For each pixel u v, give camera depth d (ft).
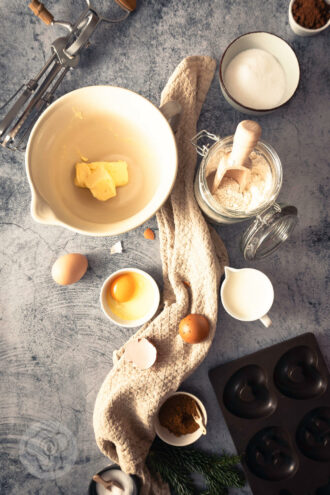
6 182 2.70
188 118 2.59
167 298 2.70
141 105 2.27
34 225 2.72
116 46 2.67
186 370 2.60
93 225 2.26
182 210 2.60
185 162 2.61
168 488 2.77
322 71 2.70
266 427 2.74
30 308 2.74
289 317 2.77
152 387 2.60
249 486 2.77
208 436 2.77
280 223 2.45
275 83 2.59
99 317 2.75
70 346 2.75
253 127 2.00
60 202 2.30
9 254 2.72
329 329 2.77
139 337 2.60
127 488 2.67
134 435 2.69
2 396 2.76
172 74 2.62
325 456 2.76
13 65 2.67
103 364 2.76
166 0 2.66
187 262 2.63
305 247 2.76
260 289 2.64
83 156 2.48
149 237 2.72
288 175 2.72
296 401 2.76
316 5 2.57
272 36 2.53
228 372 2.72
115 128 2.42
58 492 2.77
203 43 2.68
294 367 2.76
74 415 2.77
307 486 2.73
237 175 2.42
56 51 2.49
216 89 2.69
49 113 2.23
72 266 2.62
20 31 2.65
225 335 2.77
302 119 2.70
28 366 2.75
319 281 2.76
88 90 2.24
